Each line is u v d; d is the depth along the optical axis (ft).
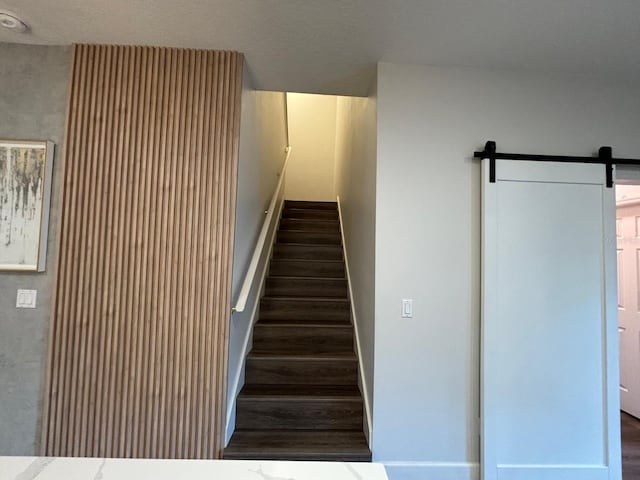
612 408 7.35
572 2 5.79
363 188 9.25
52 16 6.41
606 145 7.93
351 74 8.25
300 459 6.84
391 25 6.48
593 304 7.54
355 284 10.03
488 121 7.82
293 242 13.89
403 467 7.16
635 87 8.09
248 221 8.75
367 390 7.82
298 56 7.55
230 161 7.32
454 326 7.50
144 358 6.95
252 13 6.23
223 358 7.02
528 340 7.41
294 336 9.55
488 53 7.30
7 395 6.88
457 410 7.37
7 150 7.02
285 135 15.67
